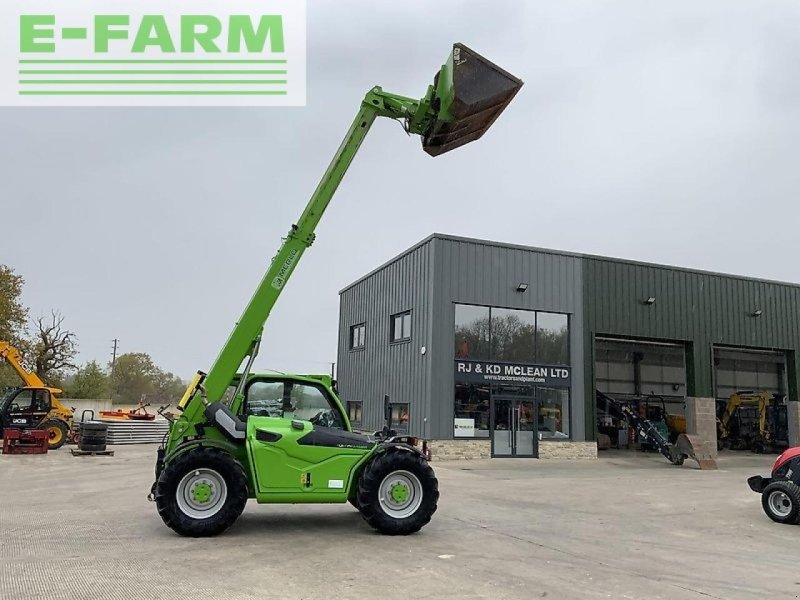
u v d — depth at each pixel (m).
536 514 10.10
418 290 20.80
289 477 7.73
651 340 23.62
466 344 20.16
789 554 7.64
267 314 8.45
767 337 25.27
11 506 9.81
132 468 15.96
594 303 22.25
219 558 6.53
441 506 10.65
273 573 6.01
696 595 5.76
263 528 8.14
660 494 13.10
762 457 26.20
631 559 7.13
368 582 5.80
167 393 77.75
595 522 9.53
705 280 24.36
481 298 20.47
